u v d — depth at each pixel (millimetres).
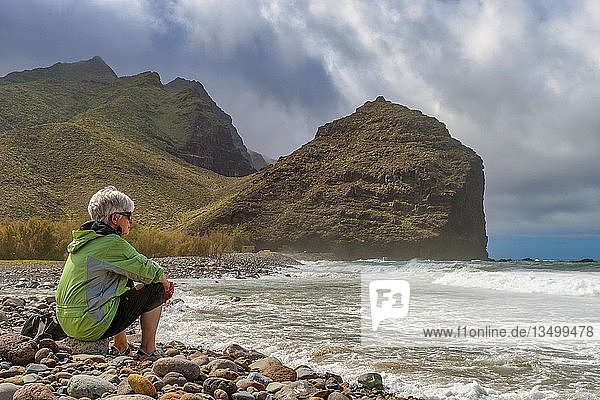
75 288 5645
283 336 8945
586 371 6539
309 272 35344
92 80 188875
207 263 37906
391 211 92562
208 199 114000
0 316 9008
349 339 8641
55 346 5840
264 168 121875
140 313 5812
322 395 5199
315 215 89375
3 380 4742
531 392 5590
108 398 4242
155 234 51844
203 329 9648
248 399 4773
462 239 95438
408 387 5781
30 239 39562
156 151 144625
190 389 4801
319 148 108375
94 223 5711
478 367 6746
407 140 108375
